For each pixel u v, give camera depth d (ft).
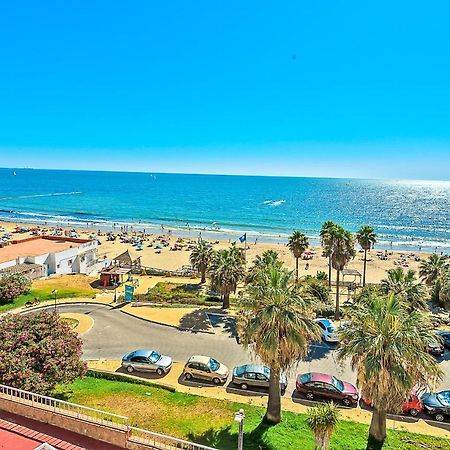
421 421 79.20
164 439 62.28
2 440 56.44
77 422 58.95
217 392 87.45
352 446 66.23
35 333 77.46
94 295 159.33
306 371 100.63
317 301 77.00
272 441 66.08
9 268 173.99
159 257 284.00
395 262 288.71
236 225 479.82
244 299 72.69
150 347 113.29
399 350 60.13
